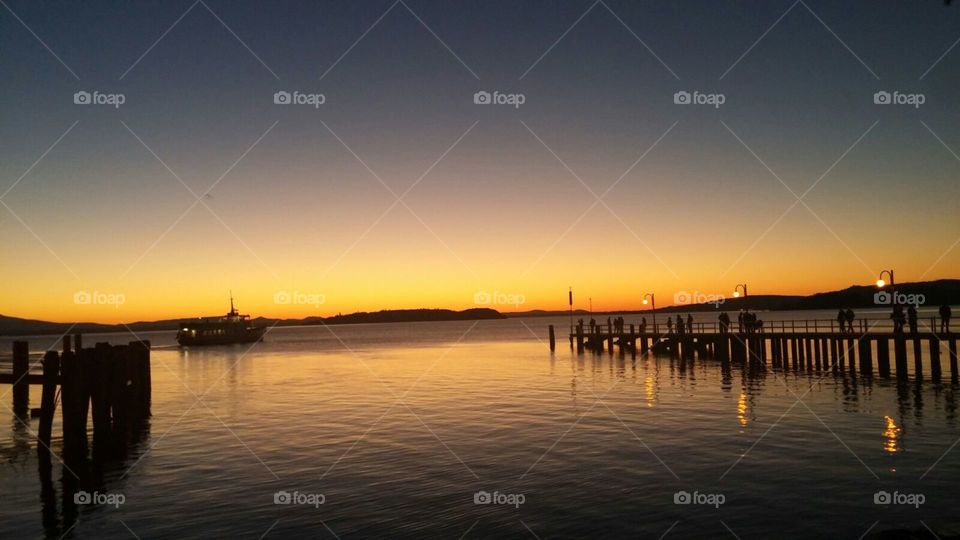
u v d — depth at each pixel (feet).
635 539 42.88
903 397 90.07
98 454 70.90
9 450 73.67
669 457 62.08
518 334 513.04
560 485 54.80
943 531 41.73
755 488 51.83
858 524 43.88
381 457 66.74
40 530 47.50
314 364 209.15
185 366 211.61
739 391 103.50
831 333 126.62
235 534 45.68
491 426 82.02
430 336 535.60
